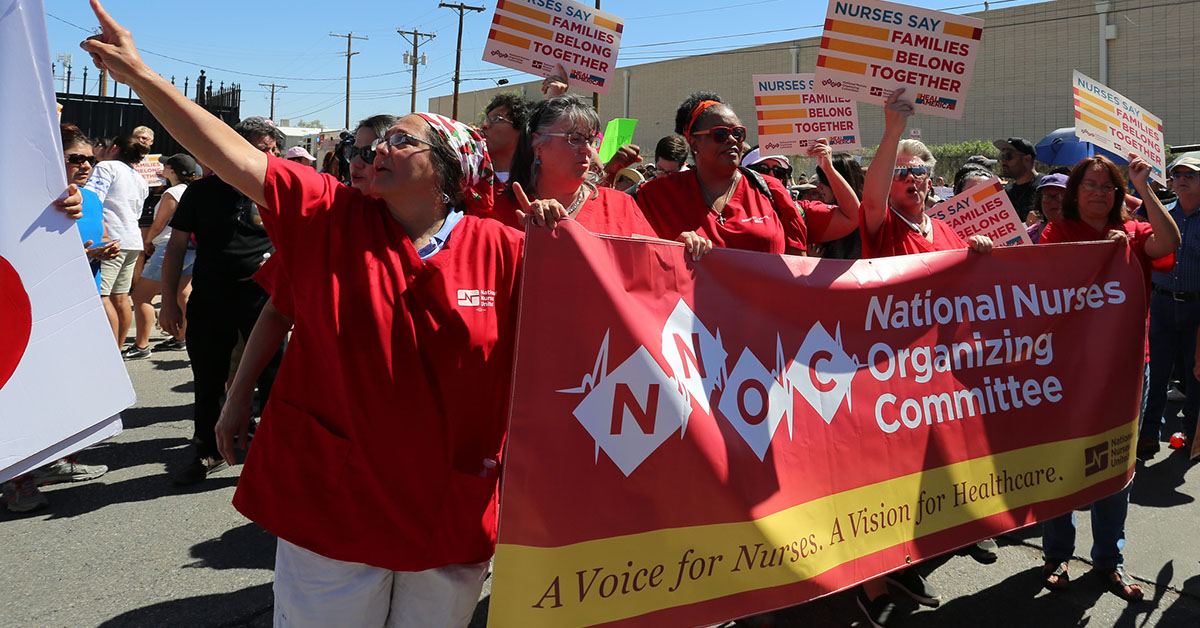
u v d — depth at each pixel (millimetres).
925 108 2904
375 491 1866
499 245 2074
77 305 2285
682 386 2219
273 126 4566
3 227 2133
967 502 2818
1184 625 3191
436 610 2004
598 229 2834
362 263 1858
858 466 2576
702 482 2213
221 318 4348
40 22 2170
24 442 2176
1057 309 3113
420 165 1909
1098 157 3604
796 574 2371
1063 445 3064
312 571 1896
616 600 2066
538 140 2717
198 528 3887
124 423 5504
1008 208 3959
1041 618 3236
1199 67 27578
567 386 2043
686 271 2320
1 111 2139
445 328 1922
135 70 1675
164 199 7215
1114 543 3432
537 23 4383
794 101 4148
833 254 3973
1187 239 4996
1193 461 5117
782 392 2445
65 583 3312
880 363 2697
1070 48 30266
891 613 3158
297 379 1889
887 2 2865
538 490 1990
